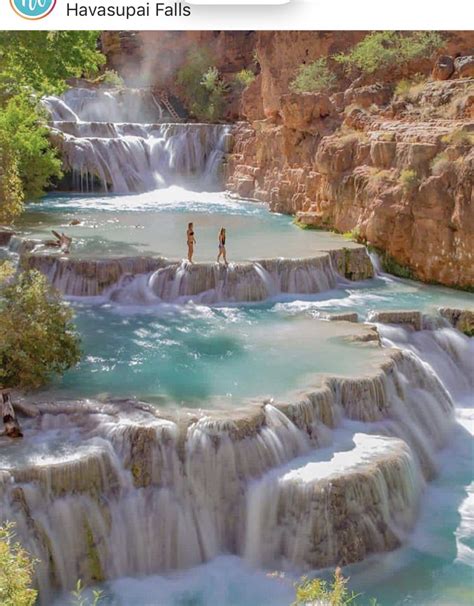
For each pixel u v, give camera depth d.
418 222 25.77
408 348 20.81
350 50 37.16
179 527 13.59
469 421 19.22
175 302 22.72
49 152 38.81
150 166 45.59
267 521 13.70
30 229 29.77
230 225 31.97
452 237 25.05
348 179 29.03
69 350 16.95
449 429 18.56
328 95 36.19
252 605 12.47
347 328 20.59
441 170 25.11
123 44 57.22
